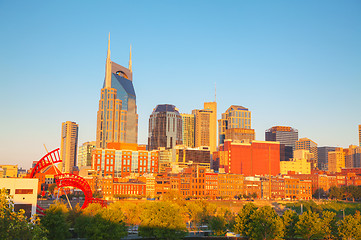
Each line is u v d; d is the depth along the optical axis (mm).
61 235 137250
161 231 153500
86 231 146625
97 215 148125
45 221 135375
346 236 158125
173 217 158500
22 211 79688
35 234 79438
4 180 134375
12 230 75312
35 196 137750
